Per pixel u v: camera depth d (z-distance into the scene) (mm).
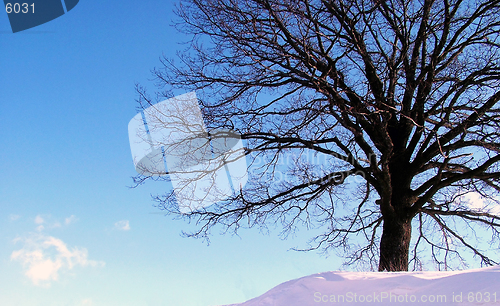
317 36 11000
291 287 6883
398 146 11180
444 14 10656
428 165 10680
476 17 10859
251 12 9828
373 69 11055
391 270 9859
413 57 11281
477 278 5223
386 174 9648
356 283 6355
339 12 9750
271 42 9695
